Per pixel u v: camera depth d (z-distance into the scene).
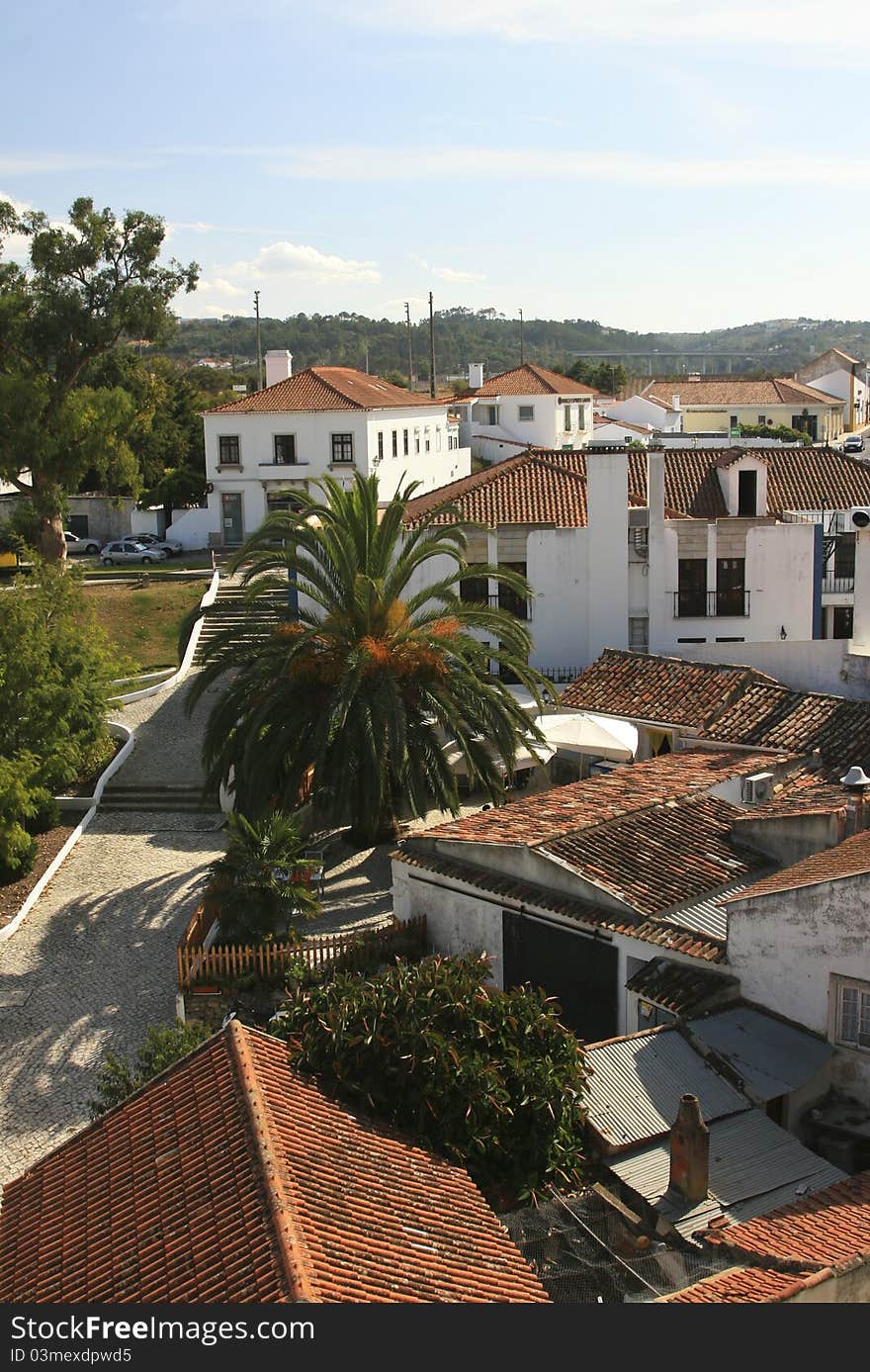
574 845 22.97
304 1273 12.03
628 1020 20.50
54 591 37.41
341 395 66.62
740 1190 15.62
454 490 48.28
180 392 81.44
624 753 30.94
